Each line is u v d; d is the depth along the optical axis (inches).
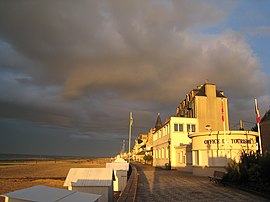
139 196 508.7
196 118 1573.6
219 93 1715.1
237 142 964.0
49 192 192.4
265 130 1305.4
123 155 3863.2
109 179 463.5
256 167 576.4
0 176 1571.1
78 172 479.5
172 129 1531.7
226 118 1621.6
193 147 1069.8
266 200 467.5
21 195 178.1
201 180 831.7
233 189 610.2
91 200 187.5
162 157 1734.7
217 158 977.5
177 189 610.9
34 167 2571.4
